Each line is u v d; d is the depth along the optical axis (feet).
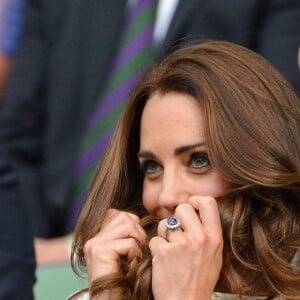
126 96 51.19
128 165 39.60
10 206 44.01
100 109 51.65
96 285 37.06
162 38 51.21
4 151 48.88
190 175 37.06
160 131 37.24
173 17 50.88
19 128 52.95
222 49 38.04
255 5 50.57
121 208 39.65
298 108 37.96
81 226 39.47
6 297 43.21
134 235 37.86
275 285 36.37
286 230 36.81
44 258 50.24
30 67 53.36
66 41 52.65
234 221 36.55
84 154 51.78
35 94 53.31
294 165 37.14
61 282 48.34
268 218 36.94
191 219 36.37
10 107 53.06
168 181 37.04
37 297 47.91
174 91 37.27
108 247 37.63
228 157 36.70
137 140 39.45
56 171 52.26
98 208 39.47
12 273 43.47
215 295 36.99
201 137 36.83
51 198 51.98
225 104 37.04
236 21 50.44
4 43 53.67
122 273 37.27
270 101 37.45
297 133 37.58
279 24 50.70
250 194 36.99
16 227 43.98
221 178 36.94
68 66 52.49
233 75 37.45
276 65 50.14
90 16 52.44
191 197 36.70
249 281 36.94
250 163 36.78
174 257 36.27
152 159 37.63
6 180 44.16
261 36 50.80
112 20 52.03
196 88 37.04
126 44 51.62
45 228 52.06
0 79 53.67
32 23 53.52
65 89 52.39
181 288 36.17
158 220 37.93
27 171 52.60
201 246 36.19
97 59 52.03
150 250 36.70
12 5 53.42
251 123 37.04
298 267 36.60
